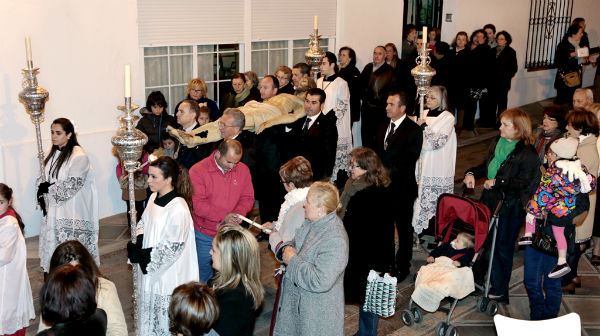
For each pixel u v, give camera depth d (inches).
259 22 356.2
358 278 179.8
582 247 238.2
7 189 177.2
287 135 260.1
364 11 406.3
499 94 470.0
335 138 262.7
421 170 266.5
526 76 549.0
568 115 219.3
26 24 259.8
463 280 203.0
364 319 187.0
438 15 473.7
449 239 215.8
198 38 330.0
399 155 227.6
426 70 247.9
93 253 237.0
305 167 179.2
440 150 263.9
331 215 153.6
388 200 181.2
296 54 385.7
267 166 252.2
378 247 179.0
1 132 261.4
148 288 173.5
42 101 228.1
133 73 299.4
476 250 203.0
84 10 276.2
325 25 390.6
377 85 369.1
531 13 539.8
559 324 143.5
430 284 199.8
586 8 587.8
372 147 377.1
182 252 171.6
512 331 141.3
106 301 135.2
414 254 268.5
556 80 490.6
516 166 210.5
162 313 171.9
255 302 139.8
